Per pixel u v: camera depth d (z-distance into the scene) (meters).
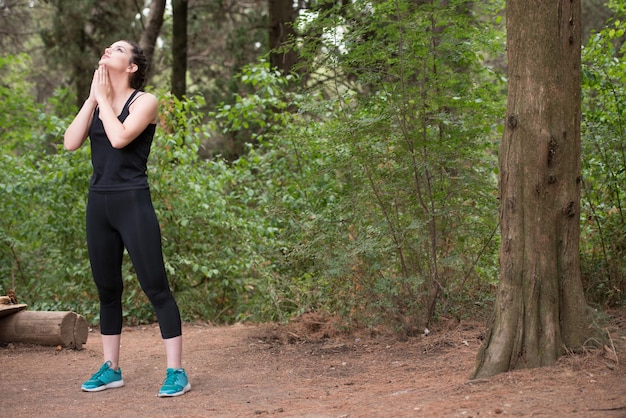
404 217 5.79
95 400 4.27
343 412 3.65
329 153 6.33
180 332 4.43
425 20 5.57
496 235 5.89
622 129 6.63
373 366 5.00
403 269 5.75
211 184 8.12
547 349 4.05
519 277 4.12
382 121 5.61
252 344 5.99
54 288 8.22
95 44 18.61
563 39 4.11
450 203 5.77
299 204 7.72
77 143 4.41
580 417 3.17
